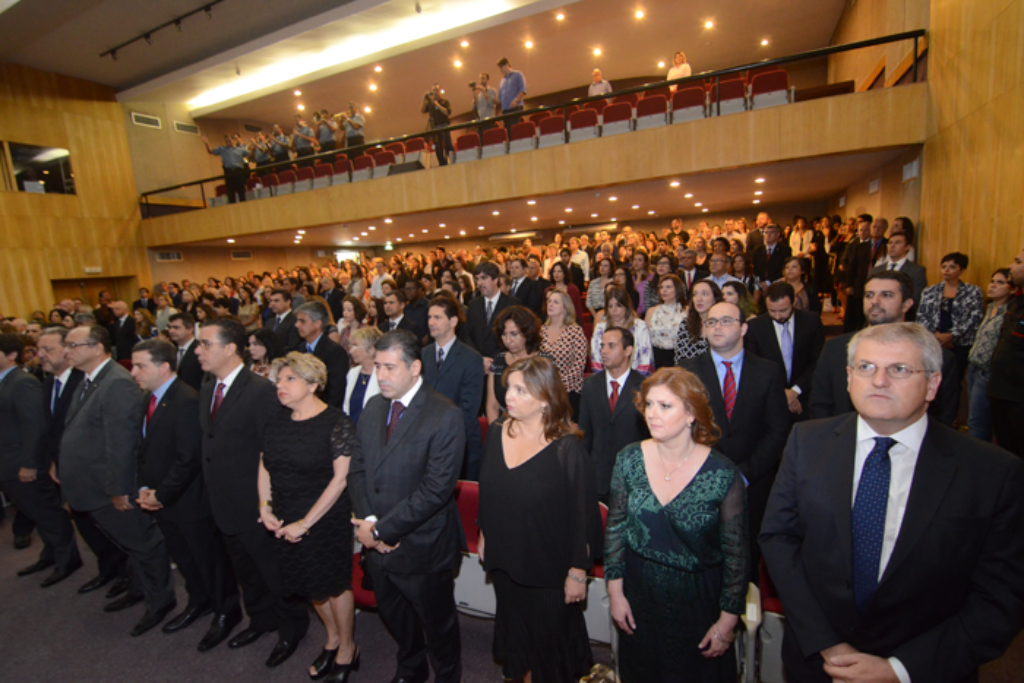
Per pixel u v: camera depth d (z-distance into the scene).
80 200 12.78
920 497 1.24
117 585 3.12
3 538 3.94
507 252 12.20
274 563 2.44
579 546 1.79
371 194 10.23
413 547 1.99
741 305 3.38
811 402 2.35
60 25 10.23
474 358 3.14
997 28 4.49
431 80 13.73
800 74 13.75
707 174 7.72
